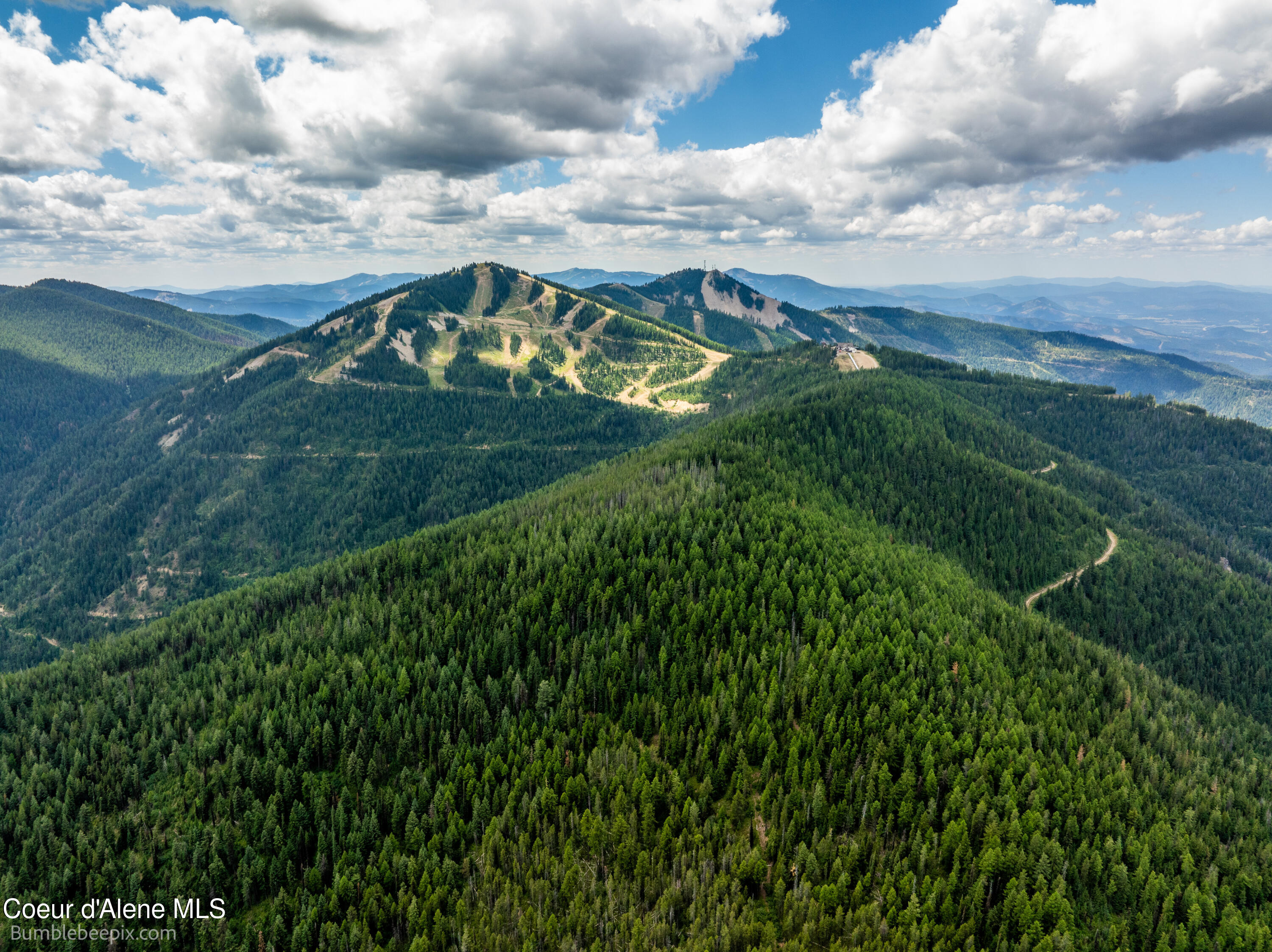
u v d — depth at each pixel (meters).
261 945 93.31
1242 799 110.88
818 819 94.56
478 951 84.62
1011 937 83.69
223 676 140.38
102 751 125.31
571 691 121.12
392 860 98.12
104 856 103.06
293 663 140.75
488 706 123.75
